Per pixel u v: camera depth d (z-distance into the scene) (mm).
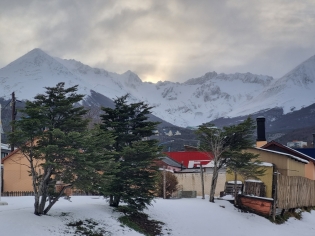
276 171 32344
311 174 44125
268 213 29281
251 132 29953
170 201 27719
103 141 18641
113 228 19250
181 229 22359
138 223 21203
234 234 23984
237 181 34219
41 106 17516
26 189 35594
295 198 33719
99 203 23234
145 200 21828
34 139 17703
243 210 29438
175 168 44469
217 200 30812
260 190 31516
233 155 29109
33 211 18422
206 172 38594
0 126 21734
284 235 26203
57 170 17609
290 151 41750
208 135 30125
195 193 33938
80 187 17734
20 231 15781
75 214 19406
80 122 18312
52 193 18797
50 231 16688
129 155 21500
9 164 35969
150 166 22281
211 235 22875
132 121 22797
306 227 30516
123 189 21547
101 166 18016
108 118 23203
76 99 18609
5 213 17578
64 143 17156
